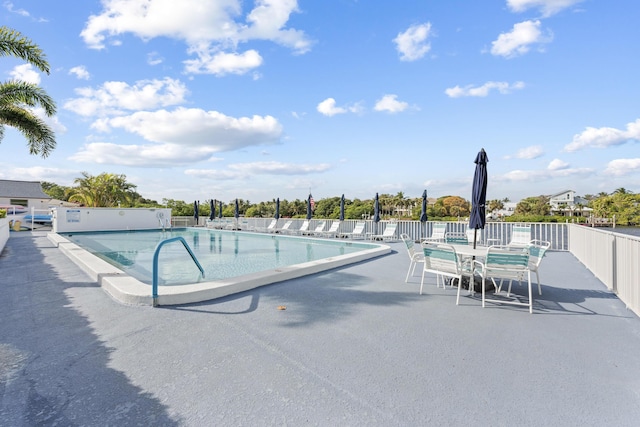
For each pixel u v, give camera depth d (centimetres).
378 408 201
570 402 208
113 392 218
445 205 6066
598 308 416
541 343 303
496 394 217
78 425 184
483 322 362
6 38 866
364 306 421
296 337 315
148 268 859
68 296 459
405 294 485
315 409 200
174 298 419
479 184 571
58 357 269
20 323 350
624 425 185
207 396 214
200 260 1005
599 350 288
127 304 419
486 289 513
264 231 2128
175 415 194
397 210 5762
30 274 623
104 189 3058
